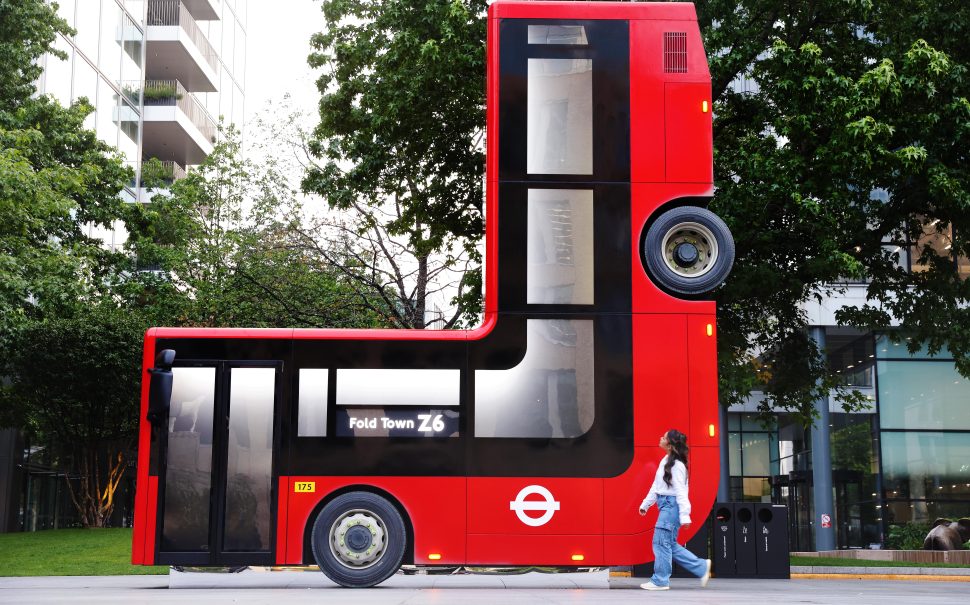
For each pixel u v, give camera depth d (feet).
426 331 36.17
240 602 26.45
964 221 57.52
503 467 35.22
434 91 61.00
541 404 35.58
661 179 37.01
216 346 36.40
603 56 37.70
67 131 90.99
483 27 59.11
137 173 134.82
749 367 61.82
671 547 33.55
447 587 37.55
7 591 35.47
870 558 88.69
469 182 67.41
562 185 36.76
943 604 28.14
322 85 71.41
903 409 111.24
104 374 93.45
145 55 142.72
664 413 35.55
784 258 60.03
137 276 101.30
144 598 29.35
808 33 58.65
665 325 36.04
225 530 35.35
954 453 110.32
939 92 53.83
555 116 37.22
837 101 50.29
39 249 80.38
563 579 38.40
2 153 63.57
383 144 65.82
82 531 88.17
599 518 35.01
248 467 35.63
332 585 38.68
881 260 62.85
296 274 90.07
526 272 36.22
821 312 105.91
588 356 35.78
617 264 36.37
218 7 167.43
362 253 81.66
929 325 62.95
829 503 110.11
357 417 35.73
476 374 35.81
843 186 53.42
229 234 94.43
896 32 58.90
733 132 63.16
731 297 56.75
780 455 141.59
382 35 66.90
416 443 35.47
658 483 33.30
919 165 51.57
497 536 34.88
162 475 35.60
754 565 49.93
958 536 83.82
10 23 84.48
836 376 67.62
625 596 30.30
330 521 35.09
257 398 36.09
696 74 37.76
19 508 103.40
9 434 100.73
